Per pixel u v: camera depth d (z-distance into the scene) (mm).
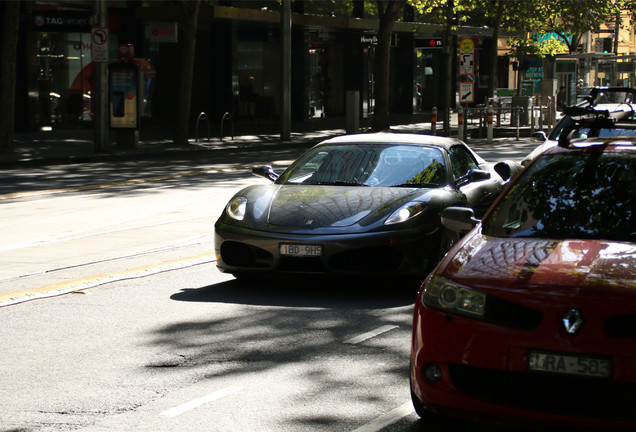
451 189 9117
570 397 4363
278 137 33594
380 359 6418
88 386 5828
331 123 42594
